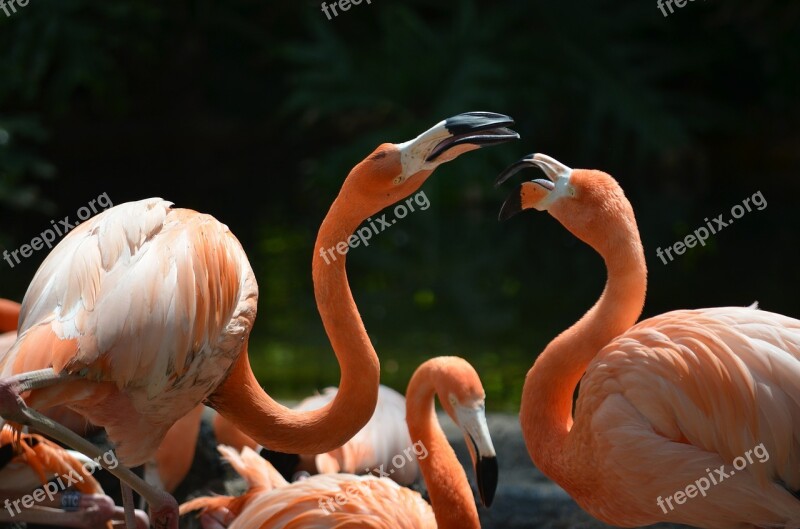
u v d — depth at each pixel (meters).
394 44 19.28
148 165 19.25
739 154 19.02
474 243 14.53
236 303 4.00
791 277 11.98
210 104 21.28
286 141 20.86
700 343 4.02
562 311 11.09
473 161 17.61
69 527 5.29
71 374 3.66
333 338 4.14
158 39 19.47
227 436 5.54
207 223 4.06
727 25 19.45
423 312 11.13
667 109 19.47
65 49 16.42
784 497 3.97
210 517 4.88
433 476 4.44
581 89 19.08
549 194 4.41
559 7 19.17
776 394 3.92
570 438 4.29
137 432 3.93
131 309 3.69
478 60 18.83
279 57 21.22
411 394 4.56
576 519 5.48
